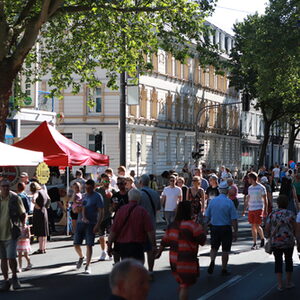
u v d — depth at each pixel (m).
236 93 74.44
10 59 18.86
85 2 20.92
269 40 40.72
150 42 23.17
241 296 10.12
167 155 54.28
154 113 50.91
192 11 21.20
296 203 20.22
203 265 13.48
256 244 16.66
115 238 9.79
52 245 17.17
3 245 10.77
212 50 22.09
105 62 24.62
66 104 45.47
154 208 11.86
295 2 39.69
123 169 18.23
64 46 25.00
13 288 10.79
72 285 11.09
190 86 58.97
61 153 19.55
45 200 15.55
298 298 10.00
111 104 44.56
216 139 67.50
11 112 27.77
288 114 59.47
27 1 22.27
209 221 12.38
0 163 15.63
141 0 21.28
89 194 12.59
